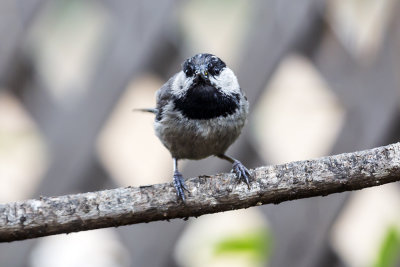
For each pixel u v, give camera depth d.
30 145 7.34
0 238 4.04
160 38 6.63
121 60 6.67
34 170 6.86
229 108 5.45
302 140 7.81
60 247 7.79
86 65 6.94
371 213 7.64
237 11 9.81
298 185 4.16
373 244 6.92
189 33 6.93
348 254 6.81
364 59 6.26
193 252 5.77
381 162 4.11
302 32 6.32
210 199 4.21
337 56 6.34
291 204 6.25
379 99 6.11
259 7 6.46
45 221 4.02
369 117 6.13
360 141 6.13
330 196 6.14
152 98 8.19
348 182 4.14
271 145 7.37
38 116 6.84
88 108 6.68
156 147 8.23
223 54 7.62
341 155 4.18
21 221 4.00
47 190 6.67
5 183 7.30
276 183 4.18
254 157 6.49
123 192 4.14
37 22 6.98
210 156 6.20
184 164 6.57
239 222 7.52
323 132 7.77
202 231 7.01
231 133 5.53
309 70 6.50
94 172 6.68
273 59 6.36
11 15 6.91
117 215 4.11
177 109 5.44
